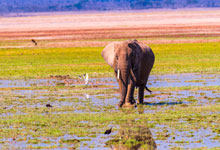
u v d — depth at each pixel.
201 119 43.97
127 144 35.47
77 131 39.81
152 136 37.88
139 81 54.47
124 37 186.50
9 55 130.25
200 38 170.12
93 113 48.06
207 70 86.69
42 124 42.78
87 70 91.50
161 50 133.25
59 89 66.44
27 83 73.50
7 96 60.06
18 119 45.12
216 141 36.16
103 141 36.56
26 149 34.47
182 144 35.34
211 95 58.91
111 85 69.69
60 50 140.38
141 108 50.75
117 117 45.47
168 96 58.81
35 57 123.12
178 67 93.19
